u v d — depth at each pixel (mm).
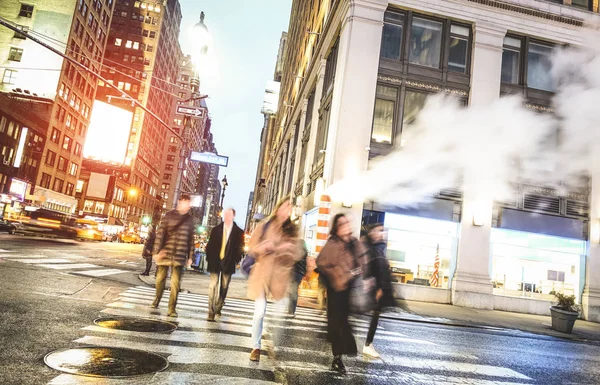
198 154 15391
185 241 7078
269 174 58656
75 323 5461
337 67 19000
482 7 19234
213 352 4926
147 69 93312
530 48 19906
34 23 55688
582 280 18094
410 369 5305
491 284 17094
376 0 18312
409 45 18844
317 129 23391
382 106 18250
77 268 12375
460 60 19297
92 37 64250
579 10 19938
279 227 5129
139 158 92188
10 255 13000
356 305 4844
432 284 17109
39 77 54562
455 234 17578
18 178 47656
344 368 4777
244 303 10133
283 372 4457
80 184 69625
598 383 5836
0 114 43938
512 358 7102
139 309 7113
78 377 3516
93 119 46188
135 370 3871
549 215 18266
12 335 4535
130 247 38062
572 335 12039
